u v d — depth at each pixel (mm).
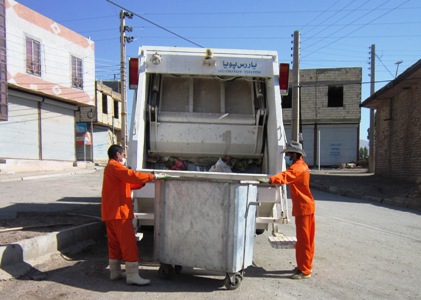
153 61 6066
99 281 4715
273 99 6047
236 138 6535
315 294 4523
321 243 7145
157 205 4727
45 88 21078
